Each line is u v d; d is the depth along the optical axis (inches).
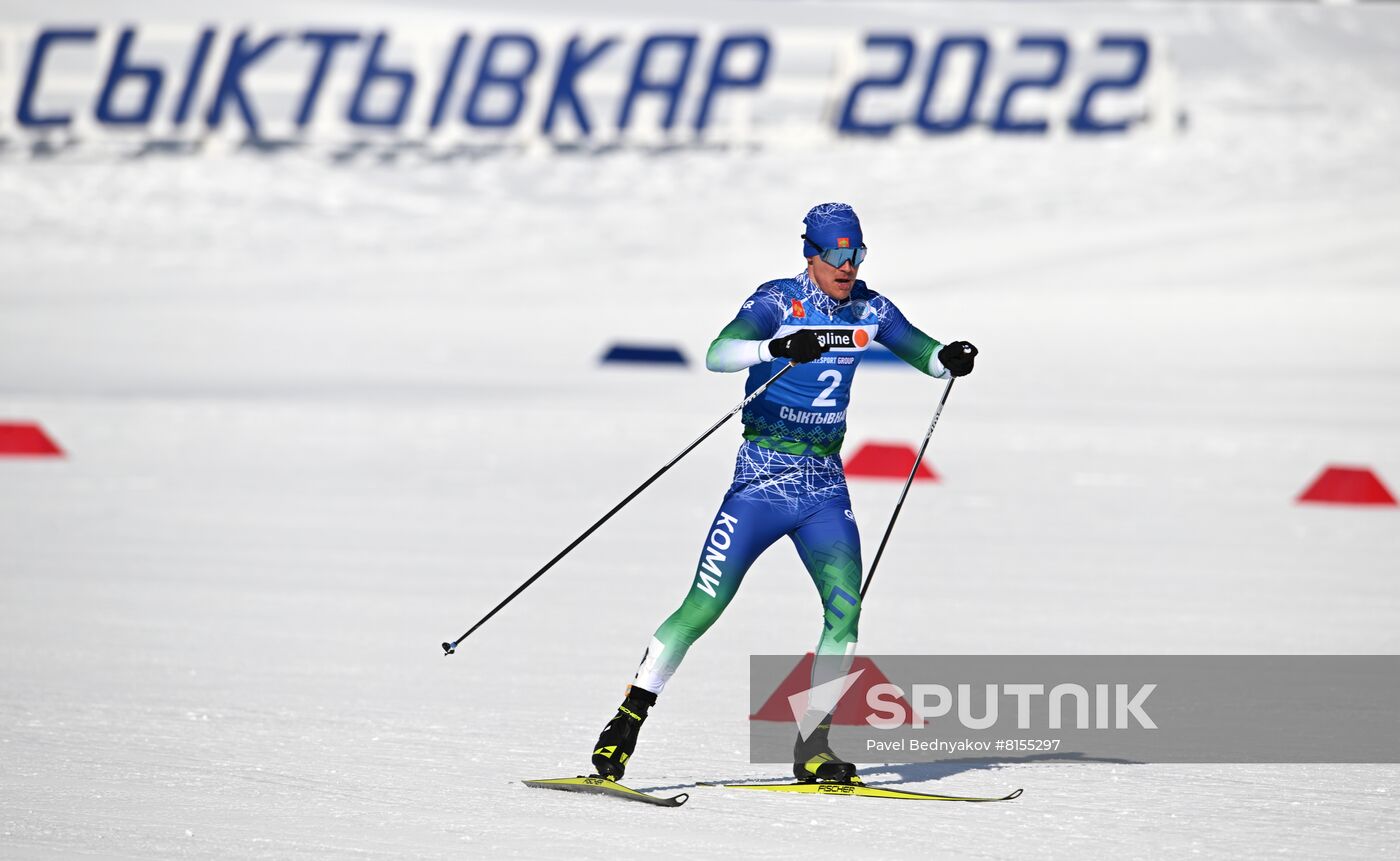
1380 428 2967.5
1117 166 7785.4
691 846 730.2
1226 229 6683.1
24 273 6545.3
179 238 7185.0
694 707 1053.2
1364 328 4744.1
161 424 2851.9
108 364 4067.4
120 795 808.3
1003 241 6722.4
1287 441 2755.9
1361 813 804.6
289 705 1028.5
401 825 759.7
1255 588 1515.7
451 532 1820.9
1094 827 773.3
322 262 6840.6
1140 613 1387.8
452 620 1343.5
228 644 1232.8
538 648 1232.2
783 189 7706.7
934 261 6412.4
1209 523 1937.7
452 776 858.1
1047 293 5713.6
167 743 922.7
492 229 7303.2
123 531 1804.9
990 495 2159.2
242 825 756.0
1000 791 850.8
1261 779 876.6
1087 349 4426.7
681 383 3732.8
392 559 1643.7
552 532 1829.5
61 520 1876.2
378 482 2218.3
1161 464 2479.1
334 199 7731.3
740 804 812.6
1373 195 7165.4
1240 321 4923.7
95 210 7549.2
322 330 5022.1
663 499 2094.0
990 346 4498.0
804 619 1381.6
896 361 4311.0
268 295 6112.2
